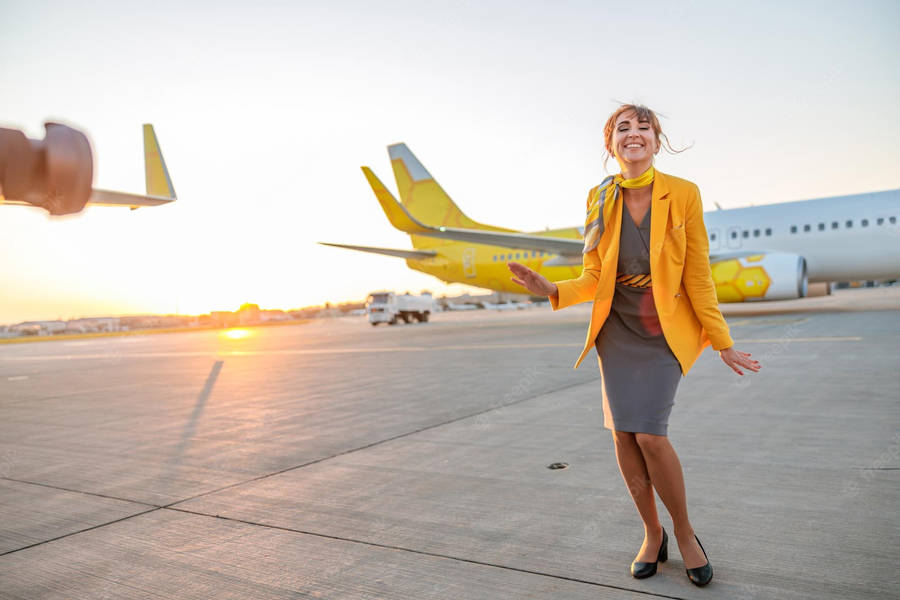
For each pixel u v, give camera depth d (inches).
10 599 80.7
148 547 97.4
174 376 360.8
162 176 180.2
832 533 90.3
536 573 83.0
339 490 123.1
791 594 74.0
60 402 270.7
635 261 80.4
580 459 136.6
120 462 154.6
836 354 285.4
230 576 85.7
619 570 83.0
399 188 938.7
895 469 117.3
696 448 139.2
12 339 1419.8
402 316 1213.1
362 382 288.5
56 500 124.5
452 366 335.9
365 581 82.6
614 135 80.6
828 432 146.7
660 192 78.8
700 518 99.0
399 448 155.8
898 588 74.1
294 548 94.7
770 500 104.7
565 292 80.0
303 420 199.3
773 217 681.0
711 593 75.4
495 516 104.4
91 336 1477.6
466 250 877.8
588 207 86.7
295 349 561.0
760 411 174.2
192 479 135.8
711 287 82.3
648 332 80.4
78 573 88.4
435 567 86.0
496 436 163.3
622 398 80.6
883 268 629.0
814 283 716.7
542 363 325.7
